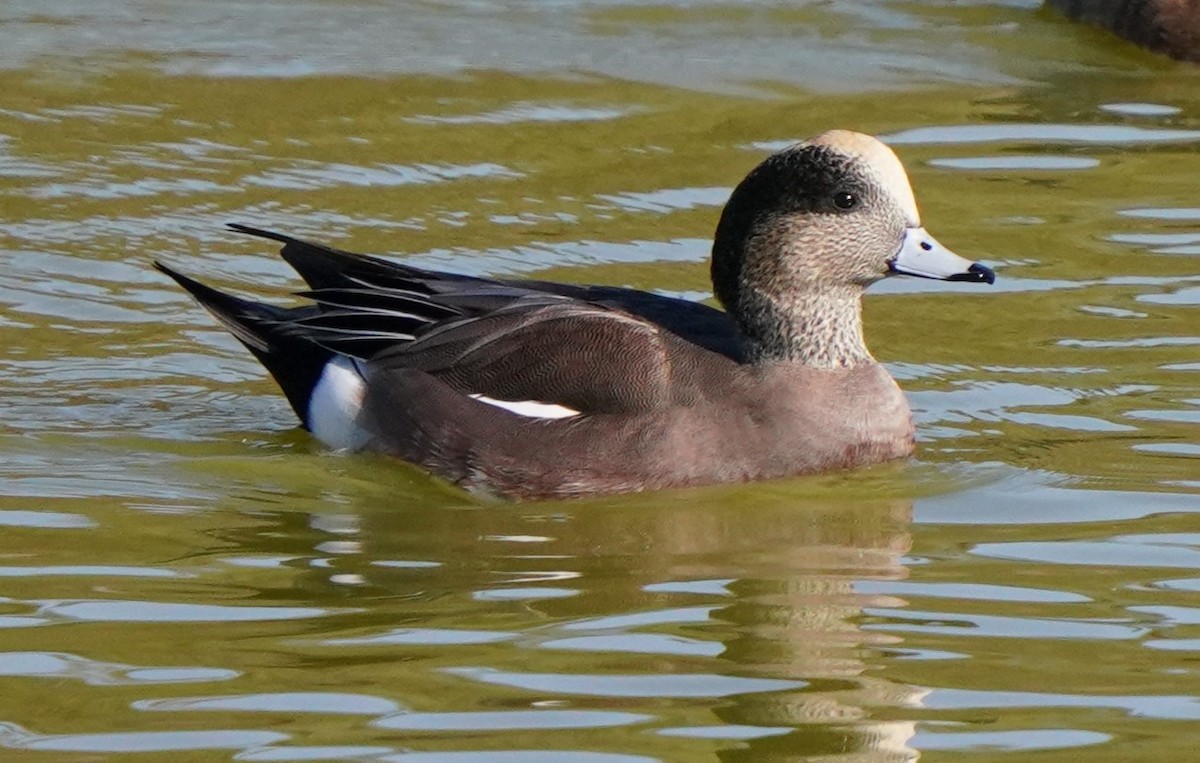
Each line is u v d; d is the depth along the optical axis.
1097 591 10.47
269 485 12.18
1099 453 12.66
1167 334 14.55
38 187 16.72
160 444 12.75
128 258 15.51
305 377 12.88
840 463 12.45
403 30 21.00
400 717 8.80
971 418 13.30
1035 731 8.75
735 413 12.30
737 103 19.25
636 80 19.77
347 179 17.11
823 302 12.52
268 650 9.59
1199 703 9.05
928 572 10.80
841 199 12.40
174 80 19.39
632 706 8.95
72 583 10.44
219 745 8.52
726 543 11.30
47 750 8.46
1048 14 21.77
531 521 11.72
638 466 12.12
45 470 12.23
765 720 8.82
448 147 17.92
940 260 12.50
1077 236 16.30
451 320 12.61
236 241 15.81
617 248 15.77
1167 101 19.48
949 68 20.30
